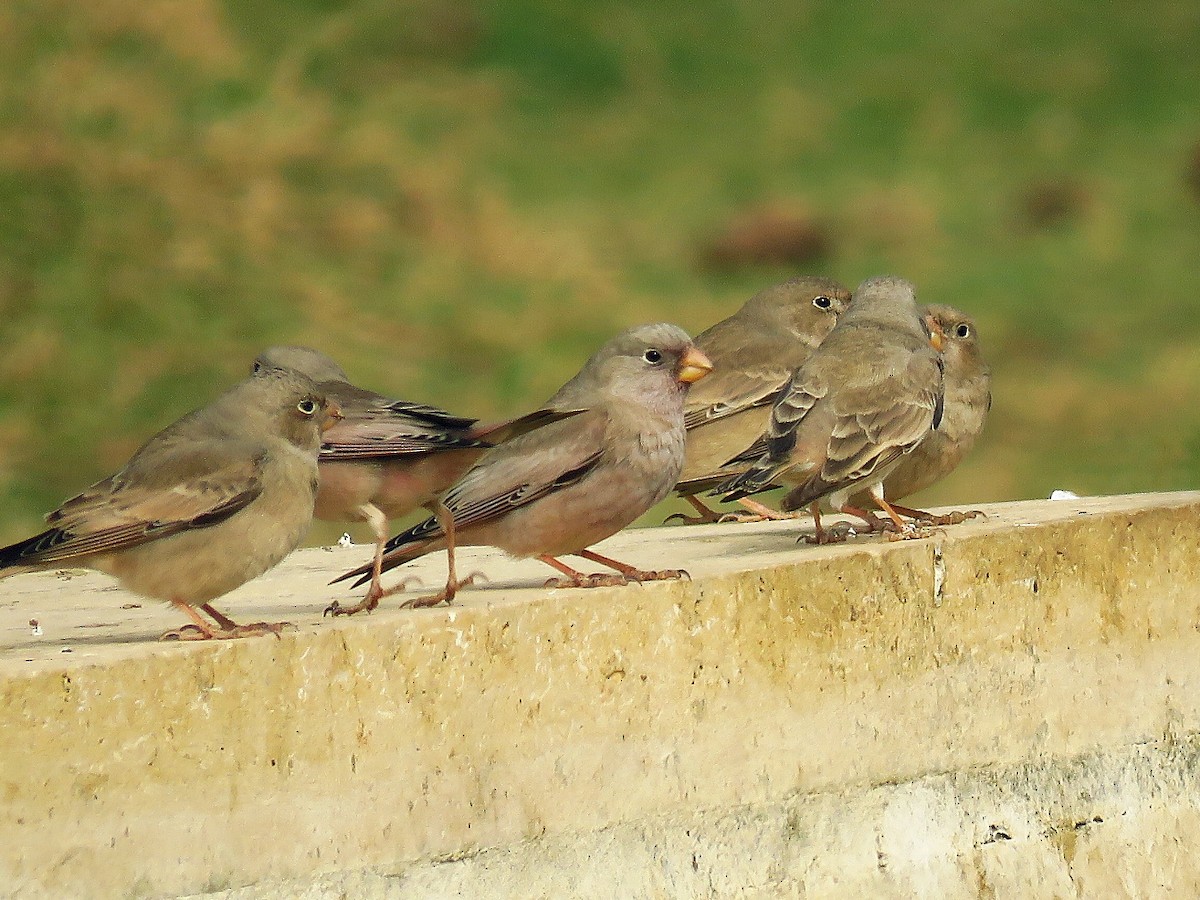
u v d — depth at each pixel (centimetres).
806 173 4328
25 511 2127
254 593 1148
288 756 863
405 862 896
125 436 2341
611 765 964
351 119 3581
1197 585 1210
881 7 5509
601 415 1093
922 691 1082
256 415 991
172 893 830
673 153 4328
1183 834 1176
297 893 864
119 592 1181
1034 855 1110
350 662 881
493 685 926
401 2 4581
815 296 1667
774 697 1021
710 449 1616
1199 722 1202
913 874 1062
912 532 1152
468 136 4069
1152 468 2564
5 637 964
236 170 3078
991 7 5494
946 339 1416
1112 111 4816
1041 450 2659
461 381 2764
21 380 2402
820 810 1038
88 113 2983
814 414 1273
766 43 5231
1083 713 1148
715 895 991
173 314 2633
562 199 3834
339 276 2961
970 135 4669
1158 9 5466
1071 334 3306
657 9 5325
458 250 3278
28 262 2623
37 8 3159
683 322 3228
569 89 4681
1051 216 4091
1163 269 3731
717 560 1079
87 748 809
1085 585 1150
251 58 3503
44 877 798
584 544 1107
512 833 930
